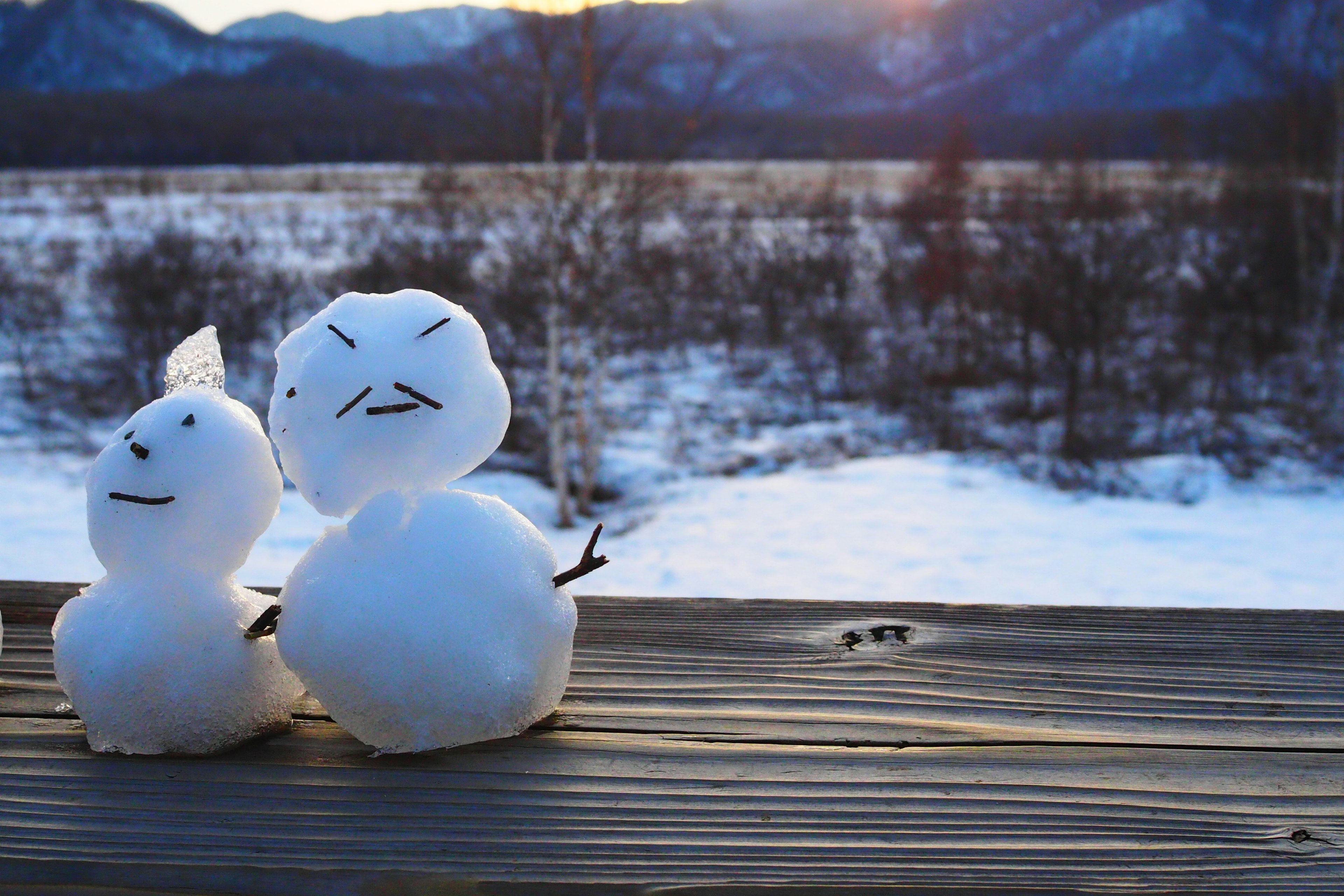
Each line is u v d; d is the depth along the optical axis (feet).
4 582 4.58
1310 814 2.78
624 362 58.70
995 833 2.69
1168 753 3.10
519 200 40.65
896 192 122.52
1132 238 59.93
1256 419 45.14
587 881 2.49
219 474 3.08
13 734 3.26
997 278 55.16
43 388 50.16
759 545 31.48
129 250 68.74
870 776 2.97
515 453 44.45
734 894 2.45
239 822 2.73
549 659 3.14
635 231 39.34
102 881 2.54
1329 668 3.67
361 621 2.89
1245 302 54.03
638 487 40.11
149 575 3.10
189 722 3.04
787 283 68.39
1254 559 29.25
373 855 2.60
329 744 3.19
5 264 70.85
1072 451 41.19
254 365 52.37
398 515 3.03
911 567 29.09
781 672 3.68
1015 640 3.92
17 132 229.86
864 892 2.46
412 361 3.06
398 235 74.69
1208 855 2.60
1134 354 53.93
